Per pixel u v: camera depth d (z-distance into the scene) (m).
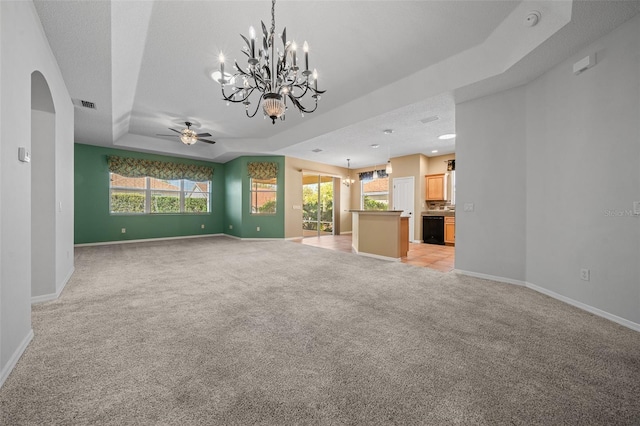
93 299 2.76
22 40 1.79
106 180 6.79
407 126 4.94
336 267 4.29
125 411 1.23
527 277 3.25
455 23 2.63
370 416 1.21
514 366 1.61
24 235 1.78
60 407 1.25
